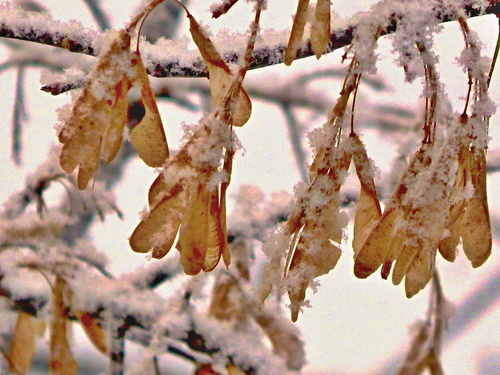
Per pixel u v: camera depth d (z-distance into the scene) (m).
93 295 0.95
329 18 0.84
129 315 0.95
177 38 0.93
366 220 0.86
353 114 0.85
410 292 0.85
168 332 0.96
